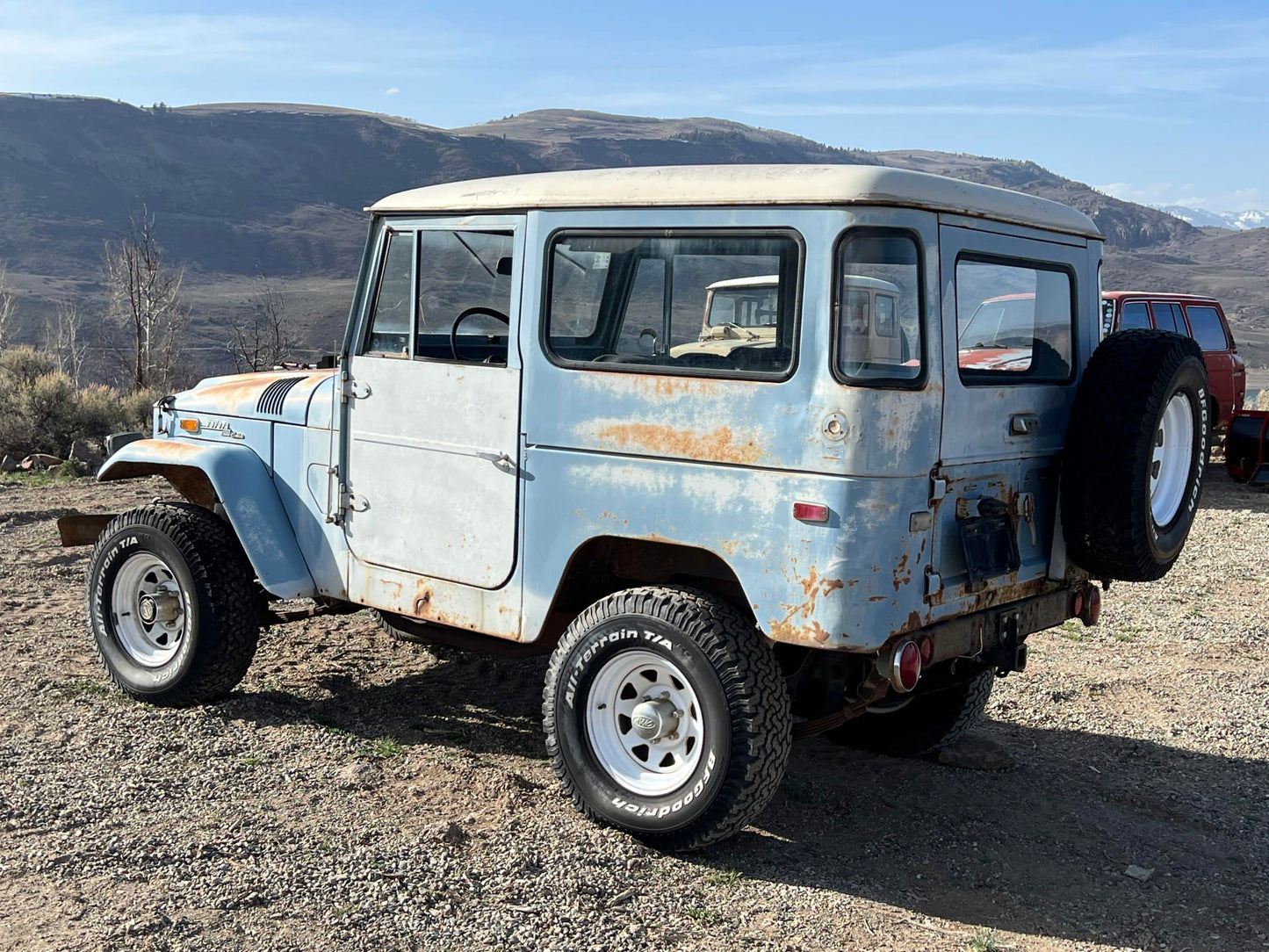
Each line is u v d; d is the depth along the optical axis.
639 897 4.04
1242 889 4.38
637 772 4.47
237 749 5.25
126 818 4.49
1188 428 4.75
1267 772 5.61
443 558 5.03
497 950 3.62
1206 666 7.40
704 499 4.20
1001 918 4.07
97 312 196.88
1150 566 4.55
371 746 5.37
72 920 3.68
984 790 5.32
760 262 4.10
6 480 14.16
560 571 4.64
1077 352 4.95
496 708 6.10
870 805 5.10
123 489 13.36
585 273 4.53
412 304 5.12
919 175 4.07
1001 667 4.65
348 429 5.37
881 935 3.88
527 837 4.42
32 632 7.17
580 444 4.54
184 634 5.67
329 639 7.30
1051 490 4.76
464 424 4.91
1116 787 5.40
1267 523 12.83
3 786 4.73
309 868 4.10
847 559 3.89
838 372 3.89
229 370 82.50
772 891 4.16
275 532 5.61
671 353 4.33
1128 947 3.89
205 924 3.69
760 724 4.13
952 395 4.12
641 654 4.38
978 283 4.30
